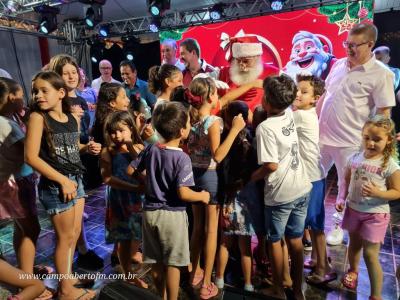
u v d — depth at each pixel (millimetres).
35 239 2061
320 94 1970
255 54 3125
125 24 6438
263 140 1734
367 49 2287
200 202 1792
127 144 1970
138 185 1910
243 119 1883
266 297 1711
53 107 1800
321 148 2600
